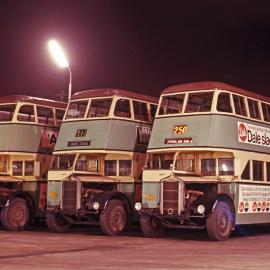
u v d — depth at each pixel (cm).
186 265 1166
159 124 1866
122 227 1934
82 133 2005
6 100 2245
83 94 2067
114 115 1984
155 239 1784
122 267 1140
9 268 1132
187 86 1845
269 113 2022
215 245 1588
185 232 2073
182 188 1736
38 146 2239
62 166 2034
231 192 1783
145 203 1812
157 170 1805
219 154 1822
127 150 2002
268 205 1931
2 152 2189
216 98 1778
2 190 2177
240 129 1831
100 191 2002
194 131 1778
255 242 1686
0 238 1802
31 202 2183
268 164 1956
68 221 2009
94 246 1559
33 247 1533
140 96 2097
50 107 2314
